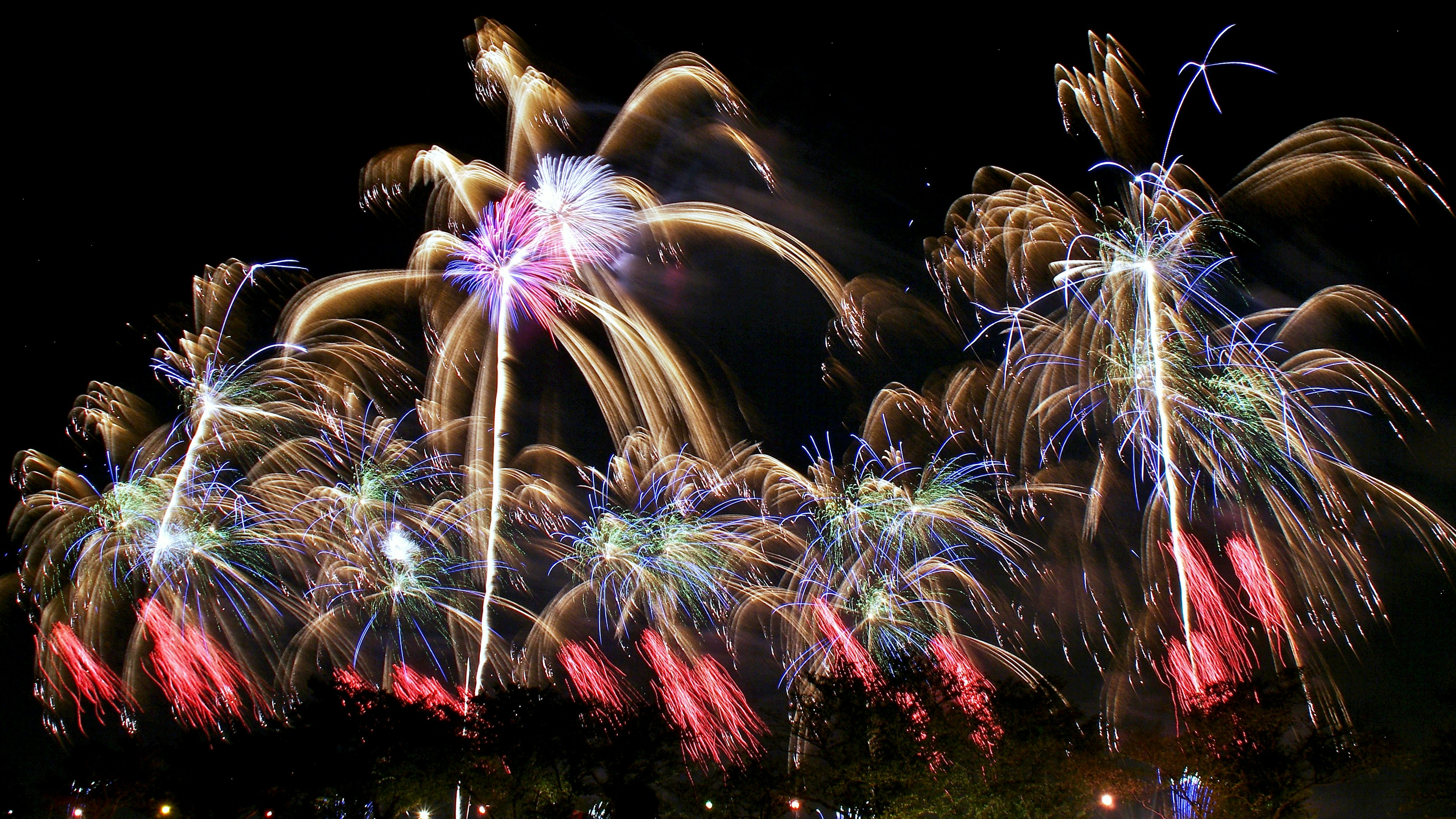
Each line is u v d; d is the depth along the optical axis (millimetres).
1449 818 28531
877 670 28891
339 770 25625
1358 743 26047
